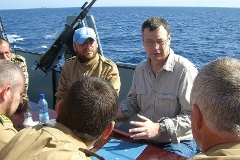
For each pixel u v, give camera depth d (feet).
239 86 3.35
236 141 3.43
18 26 147.43
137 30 107.04
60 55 14.55
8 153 4.12
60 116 4.54
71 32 14.08
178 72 9.02
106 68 11.51
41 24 160.25
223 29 122.21
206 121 3.52
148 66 9.59
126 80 13.32
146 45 9.21
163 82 9.27
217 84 3.43
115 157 7.07
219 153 3.34
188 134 8.87
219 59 3.76
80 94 4.50
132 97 10.19
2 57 12.35
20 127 8.66
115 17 219.61
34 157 3.93
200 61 49.70
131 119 10.10
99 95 4.53
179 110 9.30
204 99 3.50
